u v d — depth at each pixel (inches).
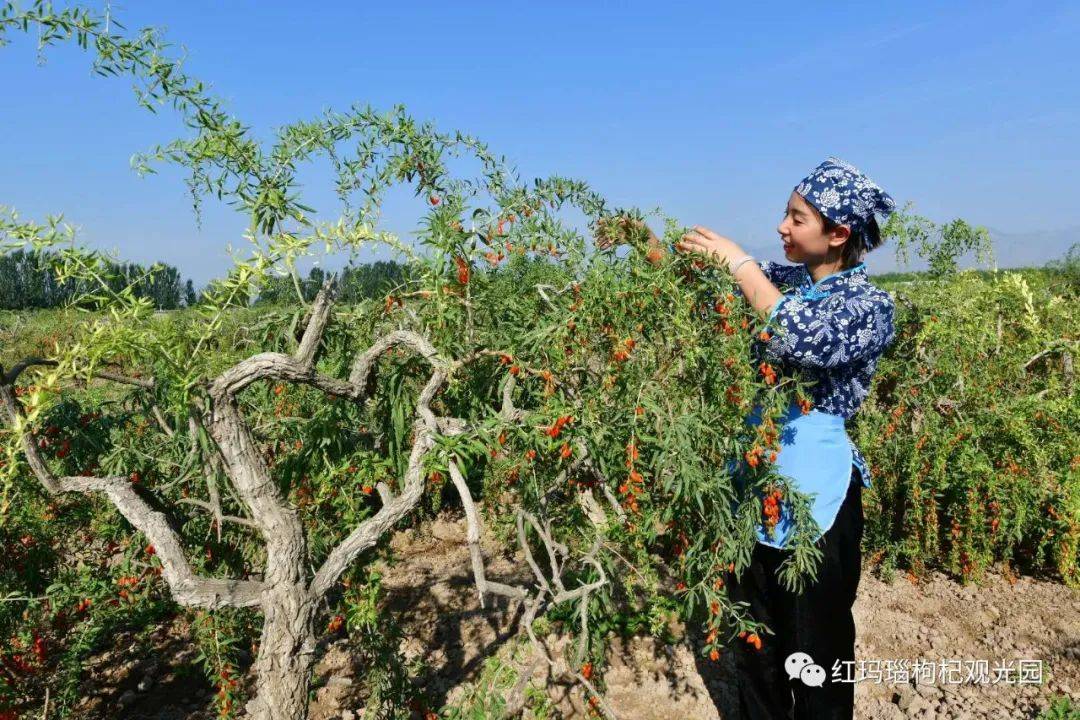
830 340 78.7
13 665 100.7
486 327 84.4
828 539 88.1
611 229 84.0
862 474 93.0
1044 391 171.8
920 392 166.4
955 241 222.1
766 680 97.7
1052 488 154.5
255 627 113.2
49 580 105.7
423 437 76.4
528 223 84.9
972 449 154.6
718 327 75.6
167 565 73.7
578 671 91.8
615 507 86.2
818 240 87.0
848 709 93.0
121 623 135.0
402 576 160.7
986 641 135.6
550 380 73.7
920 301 186.4
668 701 116.9
